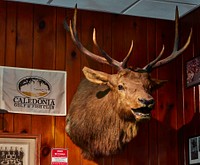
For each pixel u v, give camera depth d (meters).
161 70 3.17
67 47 3.00
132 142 3.05
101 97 2.73
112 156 2.99
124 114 2.60
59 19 3.02
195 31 3.06
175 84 3.18
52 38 2.99
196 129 2.99
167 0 2.94
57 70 2.96
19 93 2.88
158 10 3.08
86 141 2.80
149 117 2.51
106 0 2.92
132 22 3.16
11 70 2.88
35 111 2.89
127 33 3.14
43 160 2.87
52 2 2.96
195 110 3.01
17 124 2.86
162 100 3.14
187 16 3.15
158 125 3.11
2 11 2.93
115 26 3.12
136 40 3.15
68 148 2.91
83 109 2.80
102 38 3.09
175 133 3.13
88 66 3.02
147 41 3.17
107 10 3.08
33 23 2.97
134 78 2.58
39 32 2.97
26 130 2.87
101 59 2.69
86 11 3.08
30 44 2.94
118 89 2.59
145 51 3.15
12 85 2.87
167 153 3.10
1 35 2.90
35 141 2.86
